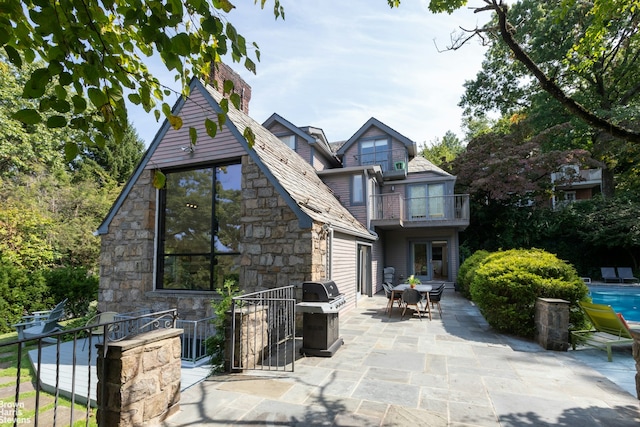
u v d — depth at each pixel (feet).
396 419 9.90
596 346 16.67
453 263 48.62
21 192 44.86
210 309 23.32
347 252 29.89
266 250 22.17
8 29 5.19
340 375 13.55
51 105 5.19
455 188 61.52
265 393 11.80
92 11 5.84
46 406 12.65
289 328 20.24
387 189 52.11
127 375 8.84
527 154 56.39
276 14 7.56
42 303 29.27
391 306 27.14
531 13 48.06
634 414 10.24
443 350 17.15
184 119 26.32
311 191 29.99
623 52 47.50
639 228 51.26
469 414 10.21
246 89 34.96
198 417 10.07
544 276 19.94
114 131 6.10
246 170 23.53
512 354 16.48
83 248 50.55
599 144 53.93
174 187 26.89
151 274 25.98
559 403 10.98
